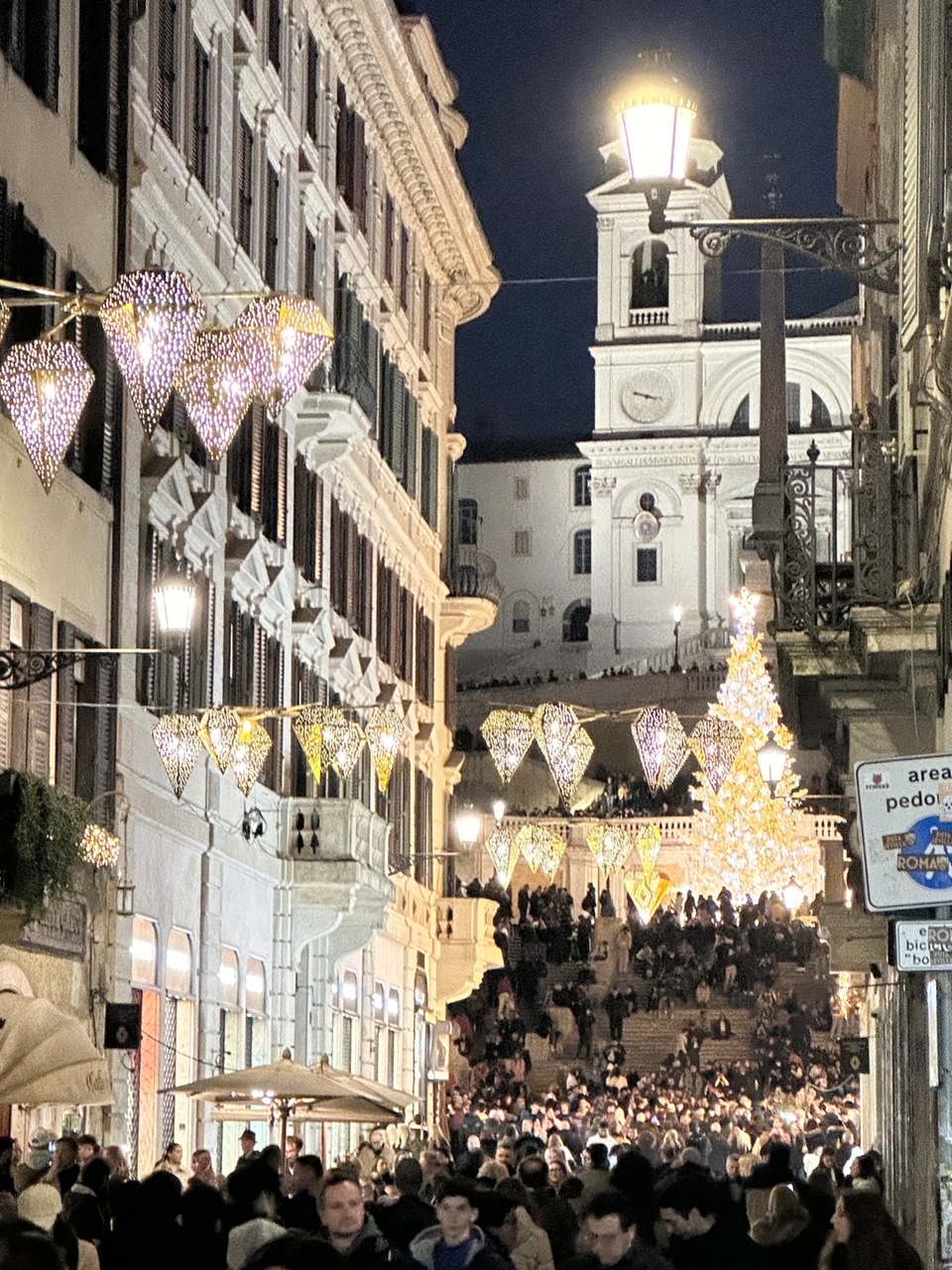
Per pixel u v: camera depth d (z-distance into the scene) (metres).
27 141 26.62
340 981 44.78
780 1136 45.19
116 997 29.84
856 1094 62.84
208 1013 35.22
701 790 44.19
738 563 101.31
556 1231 18.75
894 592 23.31
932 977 15.80
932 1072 15.60
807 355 98.88
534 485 106.12
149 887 31.91
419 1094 54.25
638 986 71.69
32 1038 21.72
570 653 104.31
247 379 15.27
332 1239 12.15
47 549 27.17
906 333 22.78
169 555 33.06
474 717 97.44
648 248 103.88
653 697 93.31
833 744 30.55
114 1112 29.67
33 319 26.67
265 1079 25.03
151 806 31.94
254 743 30.11
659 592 102.00
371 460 48.12
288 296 15.27
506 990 69.56
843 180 45.03
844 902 35.12
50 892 25.09
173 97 33.75
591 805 83.25
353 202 46.47
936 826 12.55
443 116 57.19
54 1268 7.35
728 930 72.31
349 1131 46.19
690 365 102.56
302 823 40.69
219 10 36.12
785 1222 14.73
